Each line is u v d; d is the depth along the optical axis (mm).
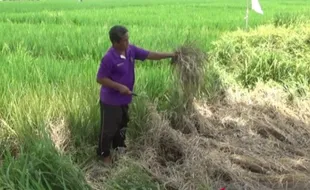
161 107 5750
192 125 5613
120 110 4637
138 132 5203
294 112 6402
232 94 6656
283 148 5492
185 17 17938
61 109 5109
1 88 5387
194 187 4355
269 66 7320
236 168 4793
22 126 4625
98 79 4461
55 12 20688
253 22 15359
